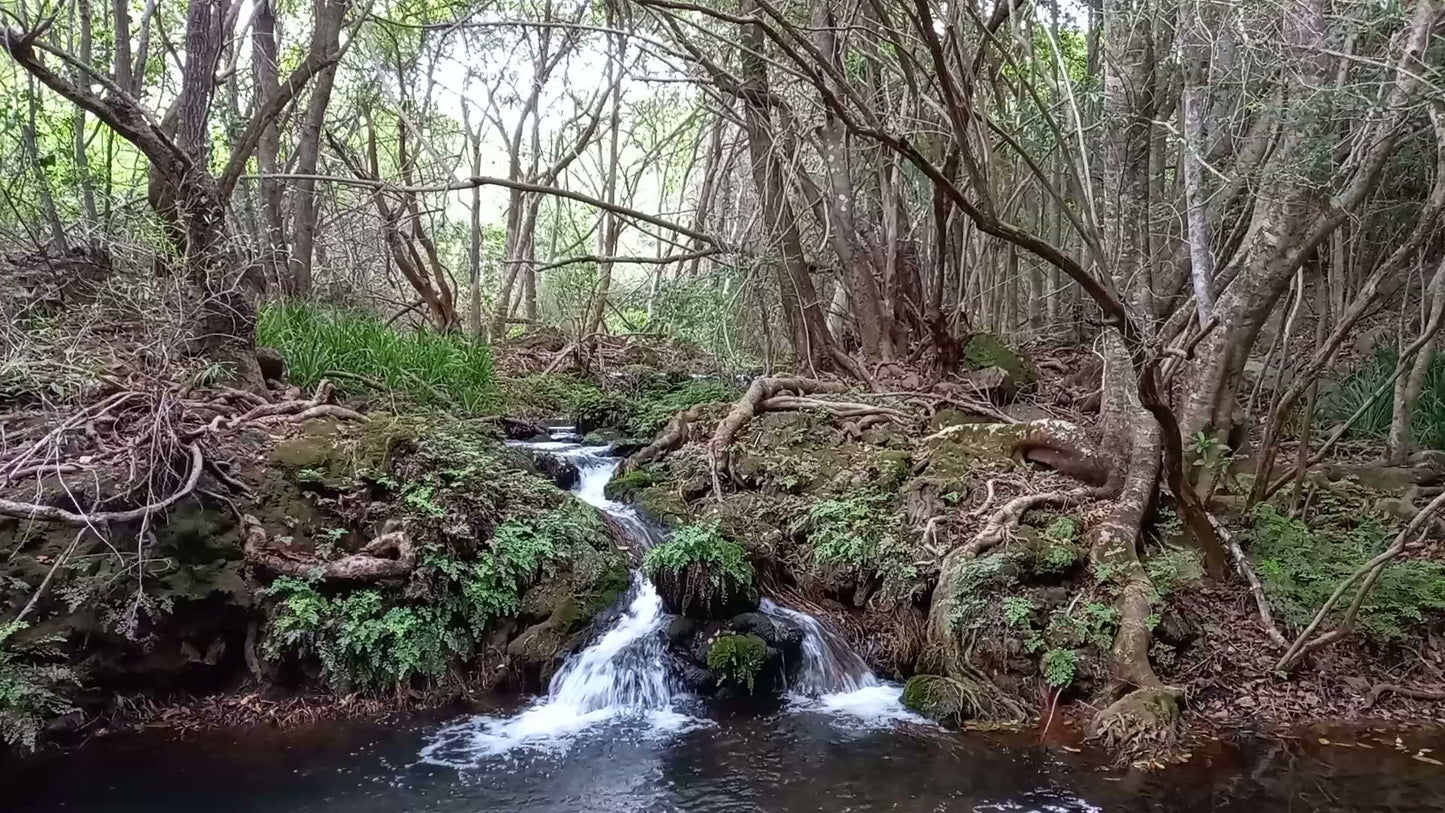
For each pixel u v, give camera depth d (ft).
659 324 37.09
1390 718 16.55
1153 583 18.17
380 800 14.08
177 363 20.85
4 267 22.74
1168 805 13.66
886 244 33.06
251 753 15.66
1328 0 17.94
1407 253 18.93
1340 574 18.93
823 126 31.40
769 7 15.06
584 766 15.28
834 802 13.92
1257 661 17.69
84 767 15.06
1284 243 19.36
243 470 18.63
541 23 20.85
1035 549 18.70
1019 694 17.31
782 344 35.45
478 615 18.37
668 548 18.80
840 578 20.31
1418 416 25.31
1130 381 20.88
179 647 17.02
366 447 19.75
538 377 33.94
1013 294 41.42
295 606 17.15
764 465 23.50
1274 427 20.43
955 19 18.85
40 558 15.98
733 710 17.66
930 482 21.34
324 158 42.70
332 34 31.42
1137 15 19.19
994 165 26.68
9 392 18.95
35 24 21.36
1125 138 20.74
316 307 30.40
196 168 21.06
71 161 27.76
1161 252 29.14
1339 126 19.08
